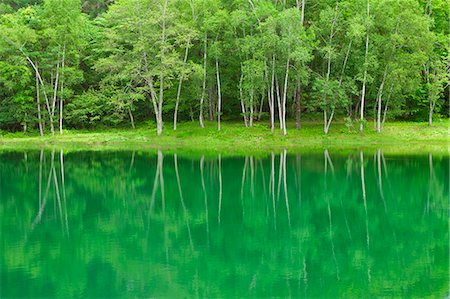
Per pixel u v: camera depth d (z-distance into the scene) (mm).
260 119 55281
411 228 15812
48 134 54031
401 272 11688
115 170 30219
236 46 46938
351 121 45594
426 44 43031
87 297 10141
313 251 13367
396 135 44844
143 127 55812
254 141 44594
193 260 12578
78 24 53938
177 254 13062
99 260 12531
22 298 10055
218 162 33219
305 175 26969
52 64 52562
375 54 43750
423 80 50812
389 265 12203
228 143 44750
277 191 22688
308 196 21406
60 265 12148
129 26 47500
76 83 56156
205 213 18375
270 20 42719
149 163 33281
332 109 45875
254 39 44688
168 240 14453
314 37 43656
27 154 40250
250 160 33875
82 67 60094
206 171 29219
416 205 19281
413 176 25938
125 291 10461
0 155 39656
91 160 35531
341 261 12492
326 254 13109
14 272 11656
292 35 42062
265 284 10906
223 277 11344
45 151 42594
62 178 27344
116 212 18625
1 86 54656
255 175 27359
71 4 52719
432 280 11117
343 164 30781
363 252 13289
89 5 70875
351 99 48812
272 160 33625
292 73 46094
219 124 47656
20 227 16203
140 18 47875
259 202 20312
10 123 56688
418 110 52250
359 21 42406
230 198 21281
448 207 18859
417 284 10898
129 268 11945
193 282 11000
